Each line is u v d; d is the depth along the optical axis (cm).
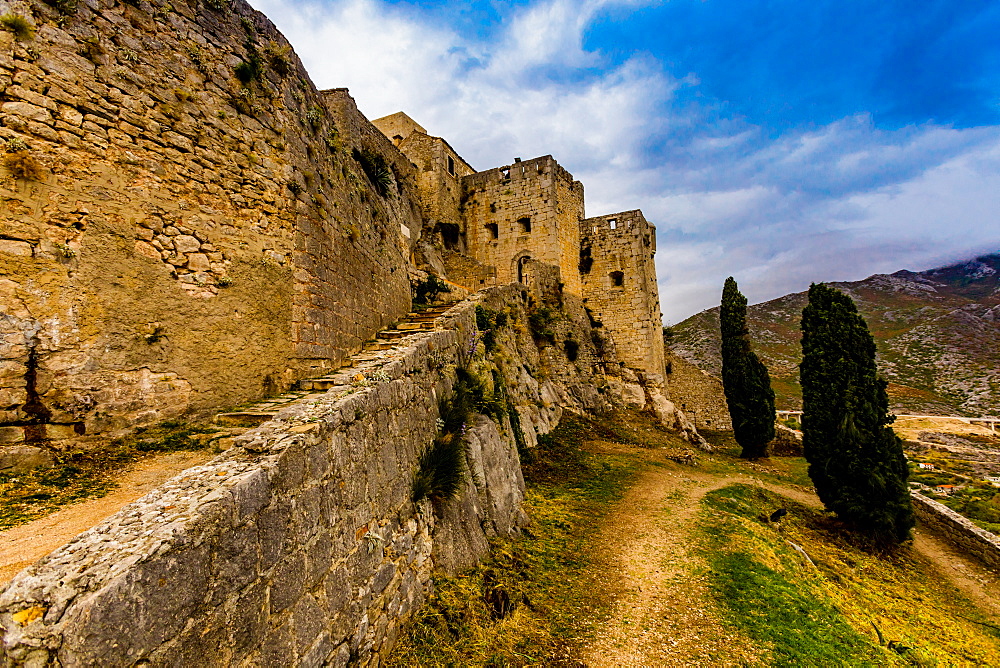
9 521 344
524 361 1844
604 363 2823
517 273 2645
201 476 334
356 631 423
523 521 952
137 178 553
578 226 2870
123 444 499
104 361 503
